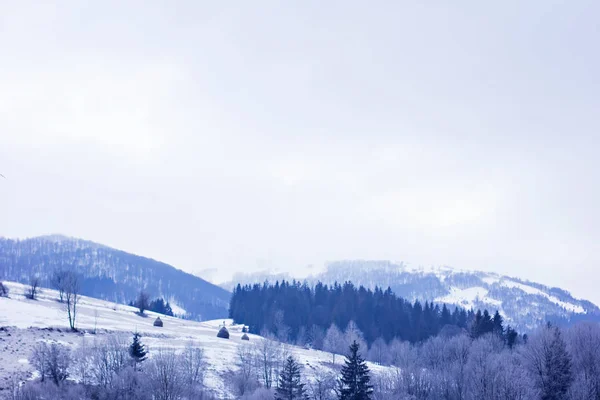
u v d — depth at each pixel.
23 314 114.00
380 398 92.19
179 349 110.25
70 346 96.56
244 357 111.75
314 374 109.38
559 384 94.44
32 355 87.62
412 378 106.12
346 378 87.50
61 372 82.00
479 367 97.81
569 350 105.19
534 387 94.31
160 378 81.25
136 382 81.25
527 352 108.06
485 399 88.62
